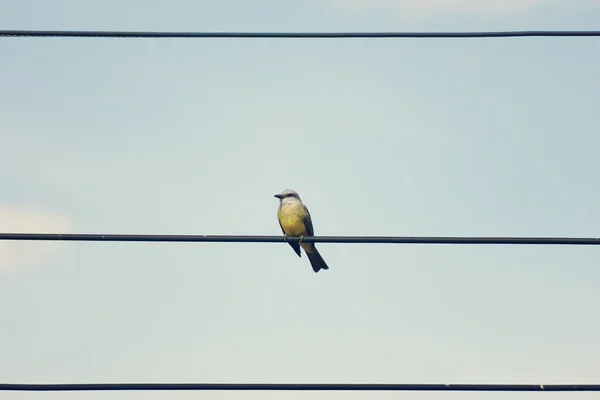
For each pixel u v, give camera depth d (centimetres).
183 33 1477
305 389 1352
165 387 1355
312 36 1483
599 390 1352
